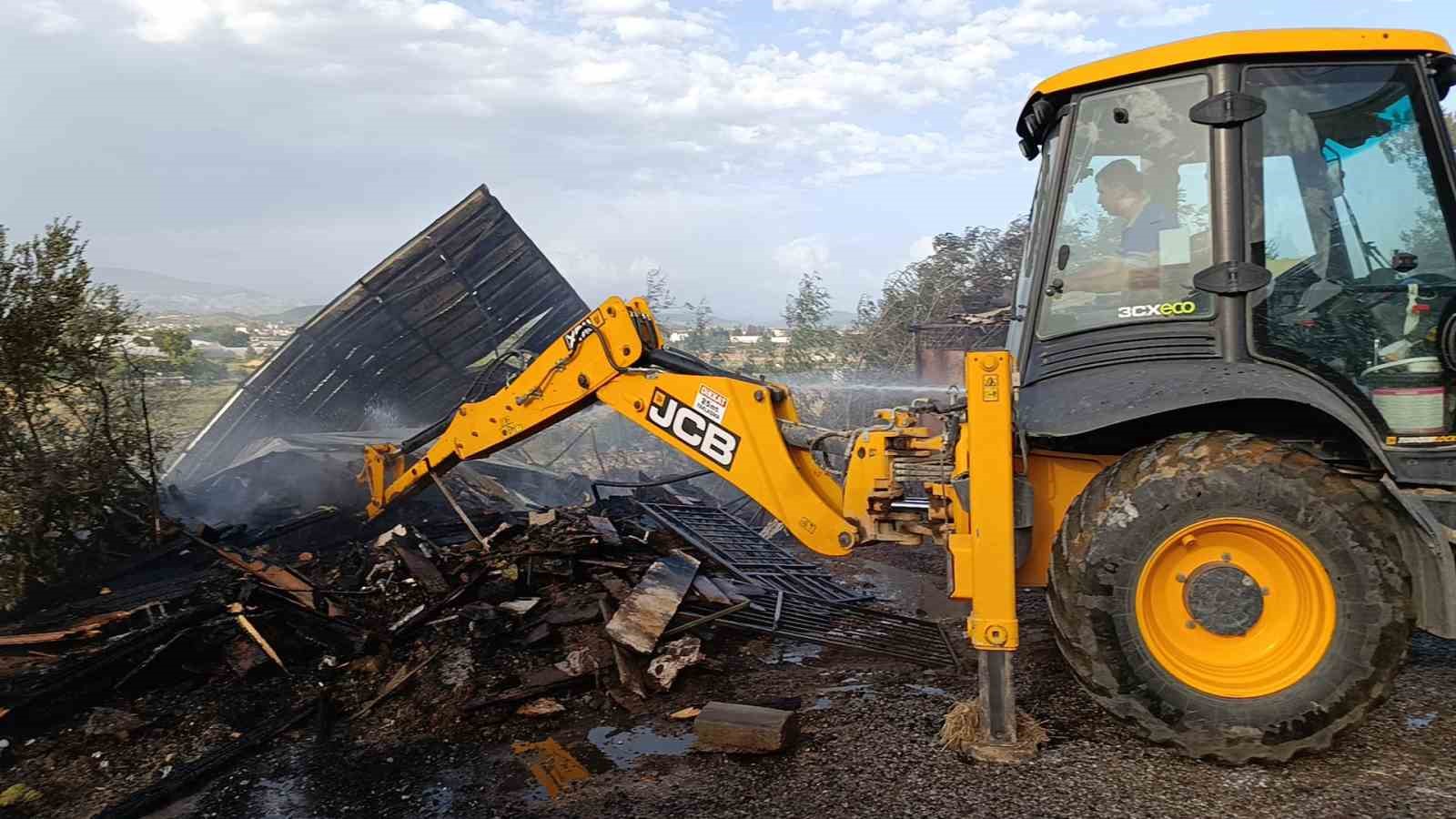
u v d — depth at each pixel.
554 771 3.91
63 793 3.95
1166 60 3.80
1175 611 3.56
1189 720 3.47
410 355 12.47
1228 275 3.70
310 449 9.15
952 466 4.18
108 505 6.68
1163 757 3.54
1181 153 3.83
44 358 6.42
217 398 11.65
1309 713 3.36
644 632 5.01
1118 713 3.56
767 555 7.05
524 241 12.27
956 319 11.66
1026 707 4.07
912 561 7.50
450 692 4.69
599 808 3.54
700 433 4.95
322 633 5.26
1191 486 3.43
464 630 5.23
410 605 5.64
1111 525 3.51
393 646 5.20
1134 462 3.58
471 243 11.72
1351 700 3.33
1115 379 3.81
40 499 6.16
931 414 4.38
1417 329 3.70
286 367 11.44
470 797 3.73
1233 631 3.50
